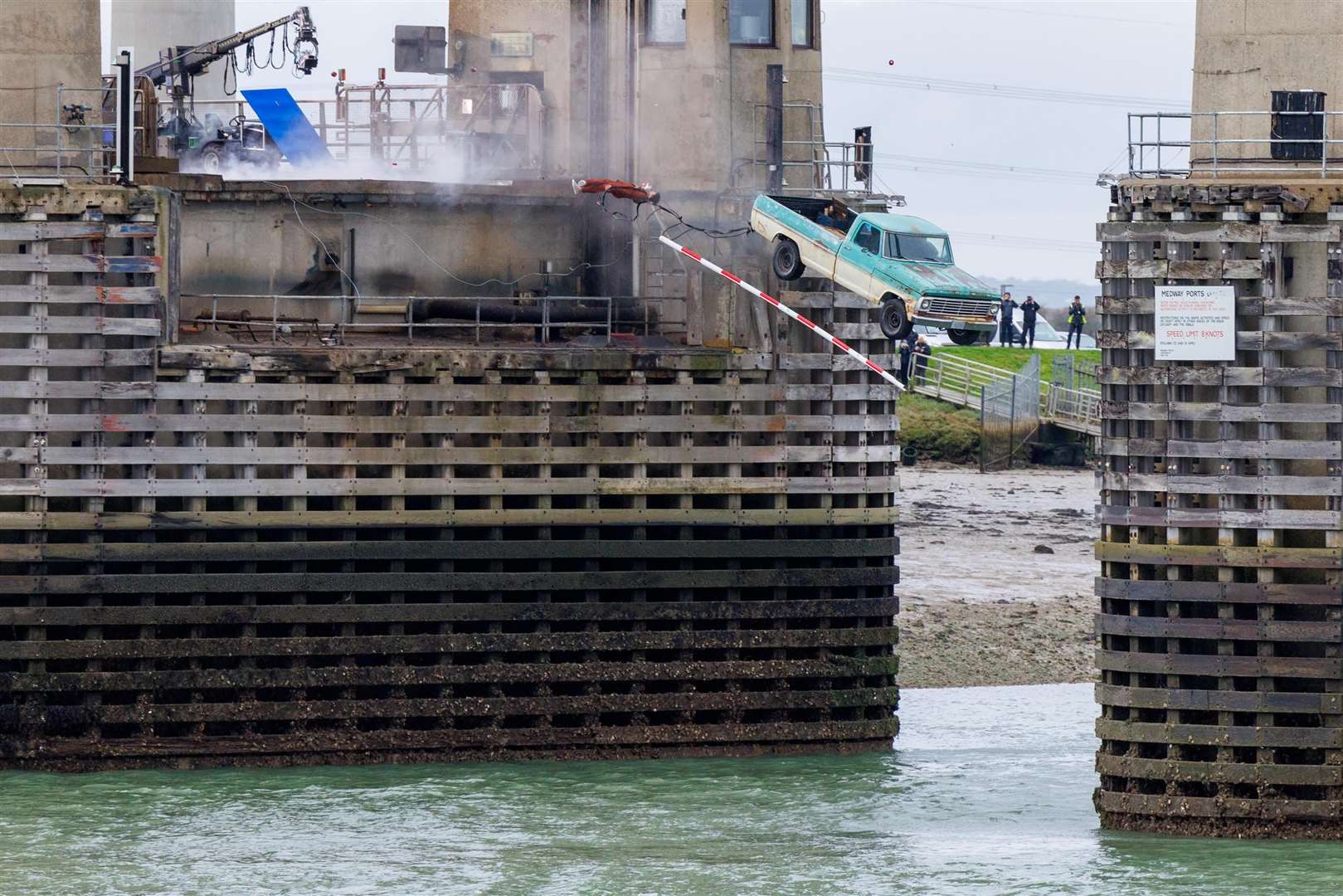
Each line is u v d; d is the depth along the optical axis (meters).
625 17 183.75
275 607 152.00
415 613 153.75
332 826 140.12
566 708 156.12
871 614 160.25
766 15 181.25
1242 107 134.12
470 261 170.00
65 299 149.25
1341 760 130.62
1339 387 129.62
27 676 150.50
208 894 126.25
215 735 153.00
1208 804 132.62
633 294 169.50
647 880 129.62
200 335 160.38
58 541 150.50
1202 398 131.62
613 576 155.62
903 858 133.88
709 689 158.25
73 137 159.50
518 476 155.00
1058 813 144.62
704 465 157.88
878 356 161.88
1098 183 135.38
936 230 168.38
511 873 130.75
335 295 166.50
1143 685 132.88
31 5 158.50
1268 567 129.75
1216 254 130.75
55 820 140.88
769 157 173.25
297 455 152.00
